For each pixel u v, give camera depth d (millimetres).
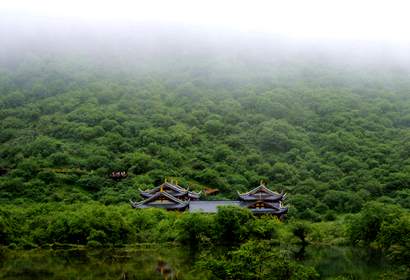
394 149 147125
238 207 82688
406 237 53094
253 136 165250
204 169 133875
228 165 140750
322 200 110500
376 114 184625
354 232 78438
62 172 125375
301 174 132500
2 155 138375
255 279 40812
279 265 41375
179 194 104625
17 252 74750
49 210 91250
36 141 141875
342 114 180875
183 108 192250
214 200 110812
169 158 138750
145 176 122125
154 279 56781
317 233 80750
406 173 123125
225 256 45031
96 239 78000
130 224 82500
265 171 135750
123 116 169625
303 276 40500
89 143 147500
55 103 181625
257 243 44312
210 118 179750
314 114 187125
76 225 79500
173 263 65625
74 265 65562
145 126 164875
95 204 97250
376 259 67625
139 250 75875
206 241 79312
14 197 110375
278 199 102562
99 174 125812
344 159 139375
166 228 82750
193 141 159375
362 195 111375
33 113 173750
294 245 79562
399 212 79375
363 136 162125
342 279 51000
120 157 139375
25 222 83562
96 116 165500
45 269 63375
